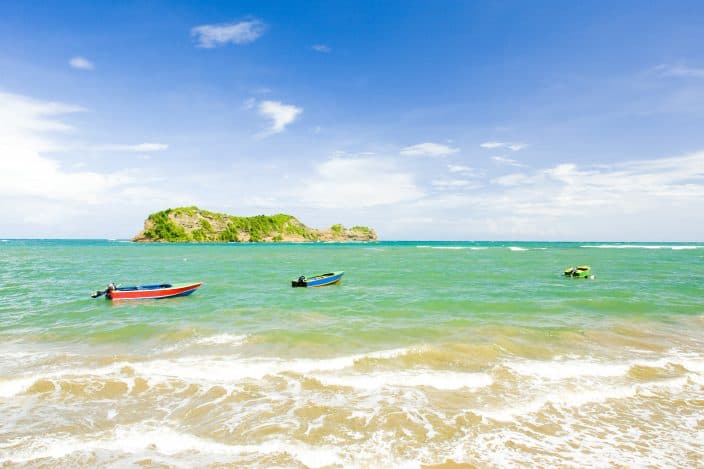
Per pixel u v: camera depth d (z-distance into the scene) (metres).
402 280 33.06
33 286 29.67
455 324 16.92
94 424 8.20
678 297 23.64
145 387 10.03
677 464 6.88
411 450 7.22
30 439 7.58
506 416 8.55
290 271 41.91
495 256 68.56
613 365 11.75
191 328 16.23
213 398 9.41
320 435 7.73
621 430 8.02
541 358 12.53
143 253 81.50
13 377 10.50
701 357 12.68
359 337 14.96
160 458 6.97
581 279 33.22
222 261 57.84
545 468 6.71
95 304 22.53
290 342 14.25
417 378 10.70
